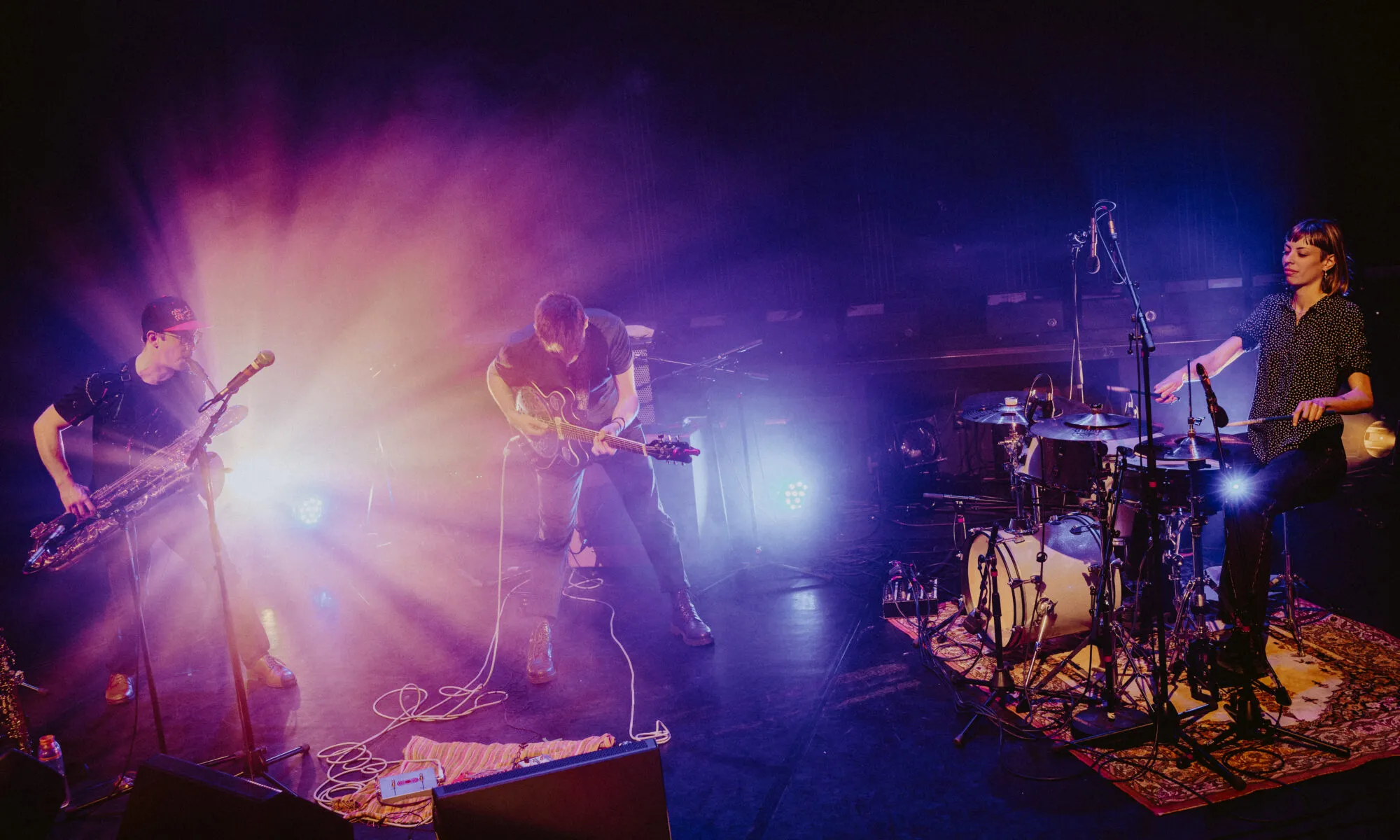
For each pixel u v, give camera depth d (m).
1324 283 3.52
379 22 7.47
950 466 6.92
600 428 4.31
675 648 4.52
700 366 5.93
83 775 3.71
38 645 5.36
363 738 3.85
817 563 5.56
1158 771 3.08
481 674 4.42
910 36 7.21
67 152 7.00
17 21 6.58
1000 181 7.29
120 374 3.88
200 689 4.50
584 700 4.04
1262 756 3.10
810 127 7.50
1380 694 3.42
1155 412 6.47
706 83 7.56
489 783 2.28
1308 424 3.46
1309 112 6.73
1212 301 6.48
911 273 7.55
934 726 3.53
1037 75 7.08
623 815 2.35
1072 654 3.55
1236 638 3.21
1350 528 5.32
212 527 3.21
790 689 3.96
